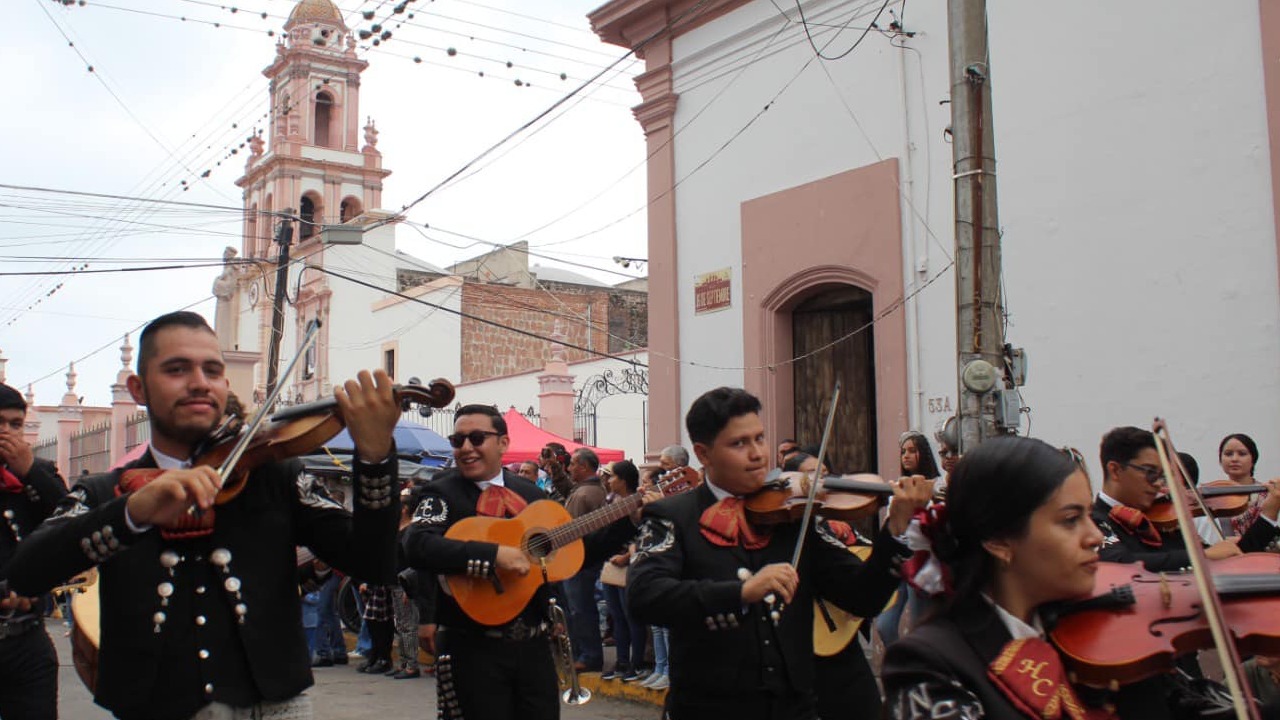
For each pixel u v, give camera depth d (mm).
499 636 4973
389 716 8336
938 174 10031
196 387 2920
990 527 2105
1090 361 8945
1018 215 9484
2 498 4777
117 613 2814
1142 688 2264
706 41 12328
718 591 3426
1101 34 9023
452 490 5398
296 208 38625
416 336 33844
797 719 3617
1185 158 8477
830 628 4676
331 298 36406
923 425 10039
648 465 12523
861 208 10648
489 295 34375
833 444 11273
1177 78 8555
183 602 2836
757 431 3797
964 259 7043
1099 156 8992
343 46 39812
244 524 2934
